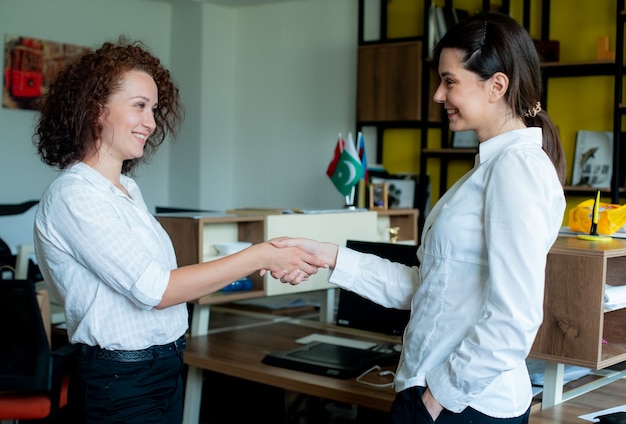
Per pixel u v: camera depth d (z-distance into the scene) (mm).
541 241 1426
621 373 2363
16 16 5461
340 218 3098
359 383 2279
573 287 1840
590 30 4688
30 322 2707
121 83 1712
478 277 1508
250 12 6320
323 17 5879
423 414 1521
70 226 1651
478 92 1527
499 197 1445
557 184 1506
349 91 5754
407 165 5535
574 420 1901
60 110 1730
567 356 1856
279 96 6180
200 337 2895
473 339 1449
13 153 5504
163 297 1665
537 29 4898
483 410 1497
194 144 6281
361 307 2844
